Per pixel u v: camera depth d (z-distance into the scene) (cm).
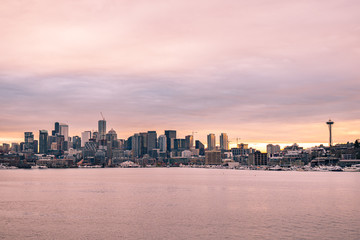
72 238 8806
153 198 16712
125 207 13700
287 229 9712
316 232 9362
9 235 9112
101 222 10688
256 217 11475
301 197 17112
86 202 15188
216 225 10244
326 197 17088
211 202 15162
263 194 18638
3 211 12706
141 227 9988
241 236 8962
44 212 12506
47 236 9012
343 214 12000
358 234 9138
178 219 11150
